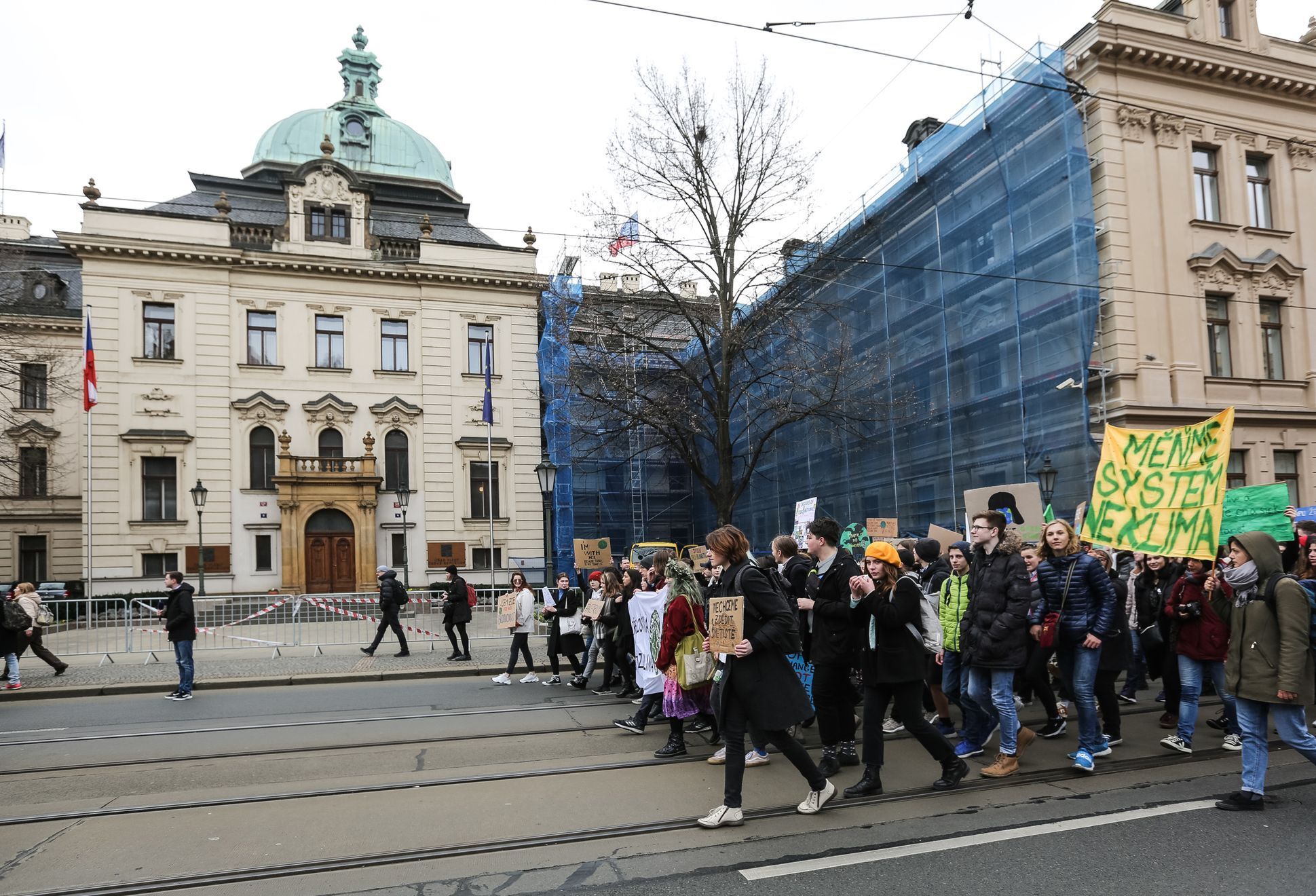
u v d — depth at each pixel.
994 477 22.22
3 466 34.81
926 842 5.14
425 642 18.33
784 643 5.46
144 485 29.58
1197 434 8.05
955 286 23.97
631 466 37.41
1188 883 4.43
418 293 32.91
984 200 23.14
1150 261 21.09
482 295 33.50
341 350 32.16
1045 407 20.81
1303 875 4.50
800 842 5.20
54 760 8.04
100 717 10.48
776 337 25.94
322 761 7.76
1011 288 21.84
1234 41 22.41
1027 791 6.20
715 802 6.16
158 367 29.84
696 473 23.97
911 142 28.58
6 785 7.16
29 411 36.69
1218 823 5.34
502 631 19.95
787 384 27.02
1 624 12.57
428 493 32.09
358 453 31.62
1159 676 9.74
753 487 33.94
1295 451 22.16
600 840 5.38
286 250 31.55
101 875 5.04
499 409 33.19
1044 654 7.35
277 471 30.72
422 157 38.06
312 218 32.31
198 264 30.36
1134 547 8.28
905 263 26.08
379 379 32.19
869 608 6.10
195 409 30.06
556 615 12.69
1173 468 8.18
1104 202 20.89
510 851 5.25
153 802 6.50
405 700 11.30
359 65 39.16
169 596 12.09
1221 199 22.45
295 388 31.28
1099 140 21.09
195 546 29.52
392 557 31.50
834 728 6.90
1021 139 21.97
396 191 36.81
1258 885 4.38
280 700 11.54
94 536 28.73
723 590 5.72
